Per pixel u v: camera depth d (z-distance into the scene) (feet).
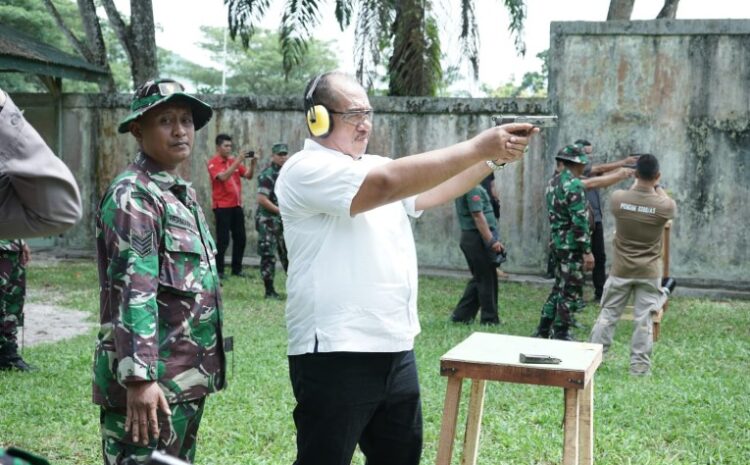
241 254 40.04
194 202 9.90
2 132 5.81
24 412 17.51
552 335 25.40
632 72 38.45
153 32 49.52
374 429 9.93
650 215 21.42
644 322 21.76
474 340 11.65
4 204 5.98
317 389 9.30
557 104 39.42
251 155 39.04
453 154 8.61
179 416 9.33
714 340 26.68
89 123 46.83
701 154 37.91
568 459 10.03
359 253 9.27
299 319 9.43
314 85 9.53
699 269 38.14
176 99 9.52
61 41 113.60
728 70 37.42
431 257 42.70
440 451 10.72
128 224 8.97
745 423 17.34
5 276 20.75
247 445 15.76
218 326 9.81
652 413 18.10
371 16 45.01
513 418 17.60
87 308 31.27
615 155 38.93
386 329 9.31
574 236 24.57
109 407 9.30
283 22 45.01
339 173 8.84
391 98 42.22
